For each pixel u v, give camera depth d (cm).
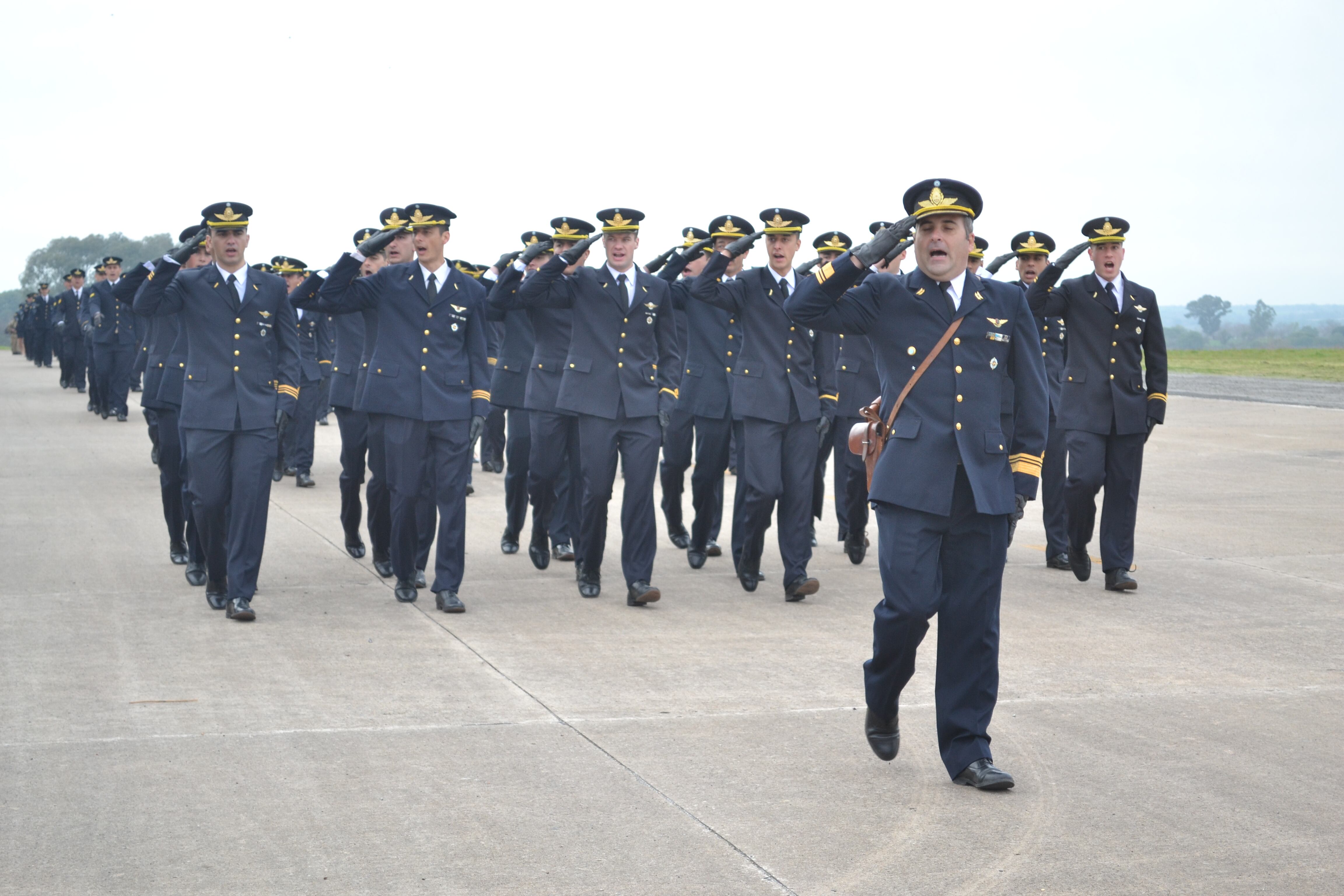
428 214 799
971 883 397
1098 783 488
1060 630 742
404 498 798
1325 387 2884
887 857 417
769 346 817
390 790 473
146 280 775
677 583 891
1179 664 666
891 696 500
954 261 495
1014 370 503
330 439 1861
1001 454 493
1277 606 808
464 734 540
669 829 438
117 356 2083
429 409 782
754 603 823
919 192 496
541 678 629
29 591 824
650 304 811
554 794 471
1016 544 1059
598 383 805
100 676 623
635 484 802
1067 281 878
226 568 782
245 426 750
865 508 955
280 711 569
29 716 556
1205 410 2303
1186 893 391
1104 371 848
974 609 493
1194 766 508
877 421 511
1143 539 1058
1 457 1591
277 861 409
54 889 386
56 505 1197
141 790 469
